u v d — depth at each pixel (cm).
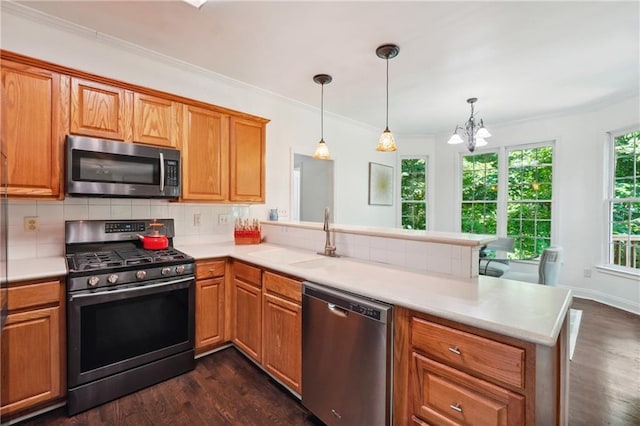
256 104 349
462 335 119
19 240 214
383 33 233
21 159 187
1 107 173
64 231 230
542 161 454
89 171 207
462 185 534
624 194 378
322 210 473
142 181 230
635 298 358
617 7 201
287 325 198
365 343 148
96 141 209
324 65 287
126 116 226
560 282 435
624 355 257
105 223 243
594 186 406
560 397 117
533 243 461
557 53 262
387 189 546
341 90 349
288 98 373
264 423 177
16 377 168
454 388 121
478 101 384
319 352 173
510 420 107
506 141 480
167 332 219
